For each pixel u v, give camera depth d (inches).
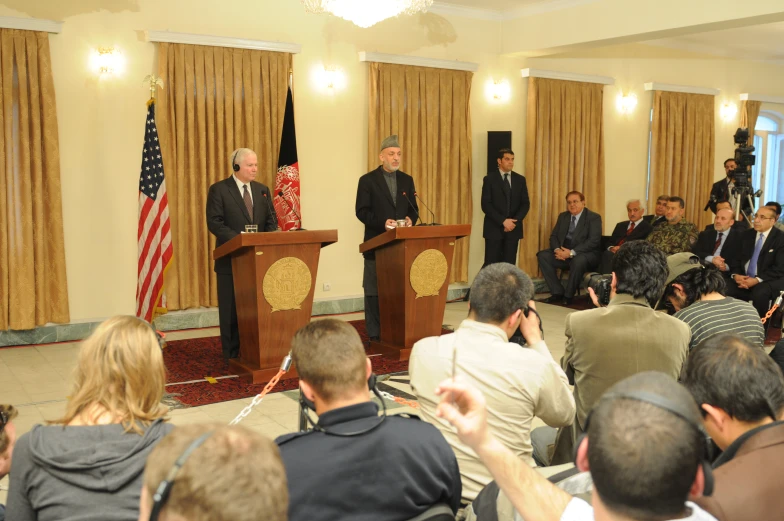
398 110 309.9
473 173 340.5
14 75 235.3
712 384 59.6
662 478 35.5
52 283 245.3
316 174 296.4
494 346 82.4
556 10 313.9
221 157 270.5
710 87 422.9
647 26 281.9
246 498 30.8
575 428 100.7
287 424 166.1
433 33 320.5
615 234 351.6
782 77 457.1
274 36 281.7
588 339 98.4
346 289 308.8
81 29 245.0
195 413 172.7
